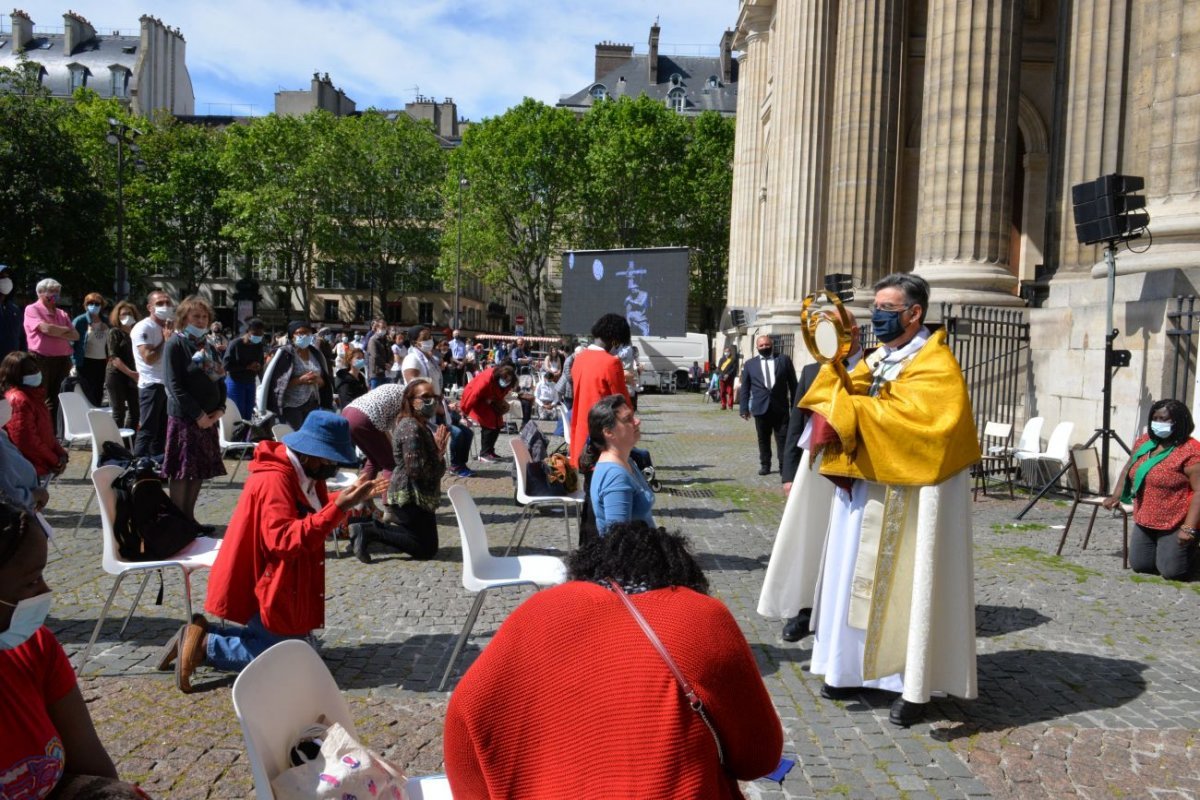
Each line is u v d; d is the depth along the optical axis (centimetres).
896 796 369
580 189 5491
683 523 954
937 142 1494
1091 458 1070
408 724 431
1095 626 601
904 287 449
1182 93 989
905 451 427
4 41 8025
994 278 1430
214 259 6462
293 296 7350
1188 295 955
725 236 5838
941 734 428
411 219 6488
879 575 440
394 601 641
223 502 979
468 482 1206
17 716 220
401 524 755
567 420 1280
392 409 780
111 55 7950
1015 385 1294
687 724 188
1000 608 640
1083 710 459
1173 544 712
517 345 4372
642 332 2586
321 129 6097
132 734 411
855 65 2111
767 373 1284
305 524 457
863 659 445
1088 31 1340
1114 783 381
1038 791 374
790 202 2491
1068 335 1162
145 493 518
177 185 5966
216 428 772
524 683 193
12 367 757
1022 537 882
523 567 531
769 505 1077
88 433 984
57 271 3859
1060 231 1480
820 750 410
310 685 272
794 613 536
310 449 470
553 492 799
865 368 471
